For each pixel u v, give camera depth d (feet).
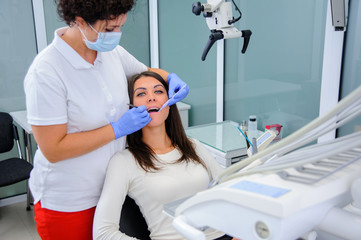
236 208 1.70
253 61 7.18
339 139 2.17
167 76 4.92
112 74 4.17
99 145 3.84
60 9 3.40
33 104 3.48
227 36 5.19
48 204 4.10
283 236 1.57
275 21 6.50
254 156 1.91
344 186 1.78
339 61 5.55
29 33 8.79
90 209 4.21
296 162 1.77
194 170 4.38
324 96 5.75
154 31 10.35
